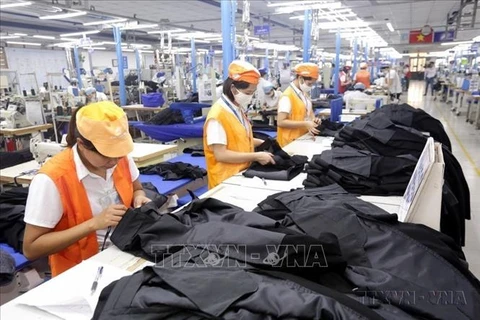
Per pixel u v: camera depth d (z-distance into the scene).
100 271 1.16
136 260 1.22
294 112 3.68
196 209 1.44
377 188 1.83
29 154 3.94
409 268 1.04
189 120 4.98
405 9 12.00
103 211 1.45
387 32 18.17
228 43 4.27
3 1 6.62
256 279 0.89
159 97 8.20
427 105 14.45
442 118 10.66
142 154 3.28
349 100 5.67
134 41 16.02
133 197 1.74
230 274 0.90
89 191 1.51
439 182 1.37
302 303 0.78
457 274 1.02
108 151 1.28
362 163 1.92
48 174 1.42
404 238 1.17
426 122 2.90
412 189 1.50
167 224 1.26
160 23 11.33
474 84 9.81
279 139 3.67
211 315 0.79
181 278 0.88
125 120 1.35
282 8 6.32
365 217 1.28
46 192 1.40
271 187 2.04
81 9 7.66
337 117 4.49
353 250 1.12
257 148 2.73
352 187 1.87
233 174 2.42
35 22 13.59
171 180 2.97
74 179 1.46
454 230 1.77
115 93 10.27
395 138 2.24
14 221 2.23
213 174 2.50
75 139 1.46
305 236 1.03
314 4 5.87
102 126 1.27
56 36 13.80
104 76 10.67
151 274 0.92
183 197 2.90
